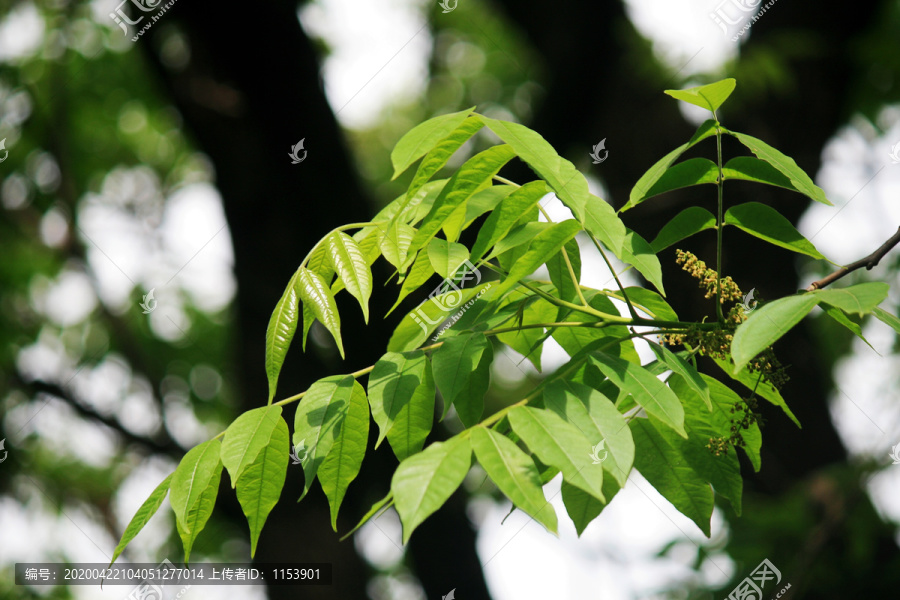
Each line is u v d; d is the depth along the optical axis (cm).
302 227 514
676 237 192
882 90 546
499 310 184
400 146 157
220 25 456
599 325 175
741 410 184
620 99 494
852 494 355
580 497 182
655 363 191
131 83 795
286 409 517
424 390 182
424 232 163
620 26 507
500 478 122
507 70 869
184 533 152
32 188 861
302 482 546
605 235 156
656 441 190
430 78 922
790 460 462
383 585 949
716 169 183
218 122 489
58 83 788
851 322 167
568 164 155
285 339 166
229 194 511
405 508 116
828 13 446
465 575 574
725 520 425
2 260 862
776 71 430
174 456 737
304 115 490
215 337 935
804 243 183
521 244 180
